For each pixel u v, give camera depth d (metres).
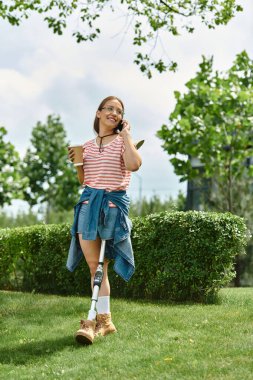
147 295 8.08
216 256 7.44
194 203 23.45
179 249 7.70
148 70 11.88
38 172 43.53
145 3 11.43
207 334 5.26
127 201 5.31
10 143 38.53
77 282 8.95
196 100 18.47
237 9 11.48
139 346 4.96
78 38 11.92
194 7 11.48
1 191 38.34
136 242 8.14
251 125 18.16
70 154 5.40
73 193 44.22
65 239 9.12
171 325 5.68
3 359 5.01
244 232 7.62
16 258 9.84
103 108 5.38
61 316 6.46
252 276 16.12
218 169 18.42
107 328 5.39
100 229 5.16
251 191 18.39
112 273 8.41
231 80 18.41
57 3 11.75
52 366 4.70
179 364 4.46
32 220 42.66
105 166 5.27
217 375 4.19
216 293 7.60
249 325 5.55
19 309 6.96
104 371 4.46
